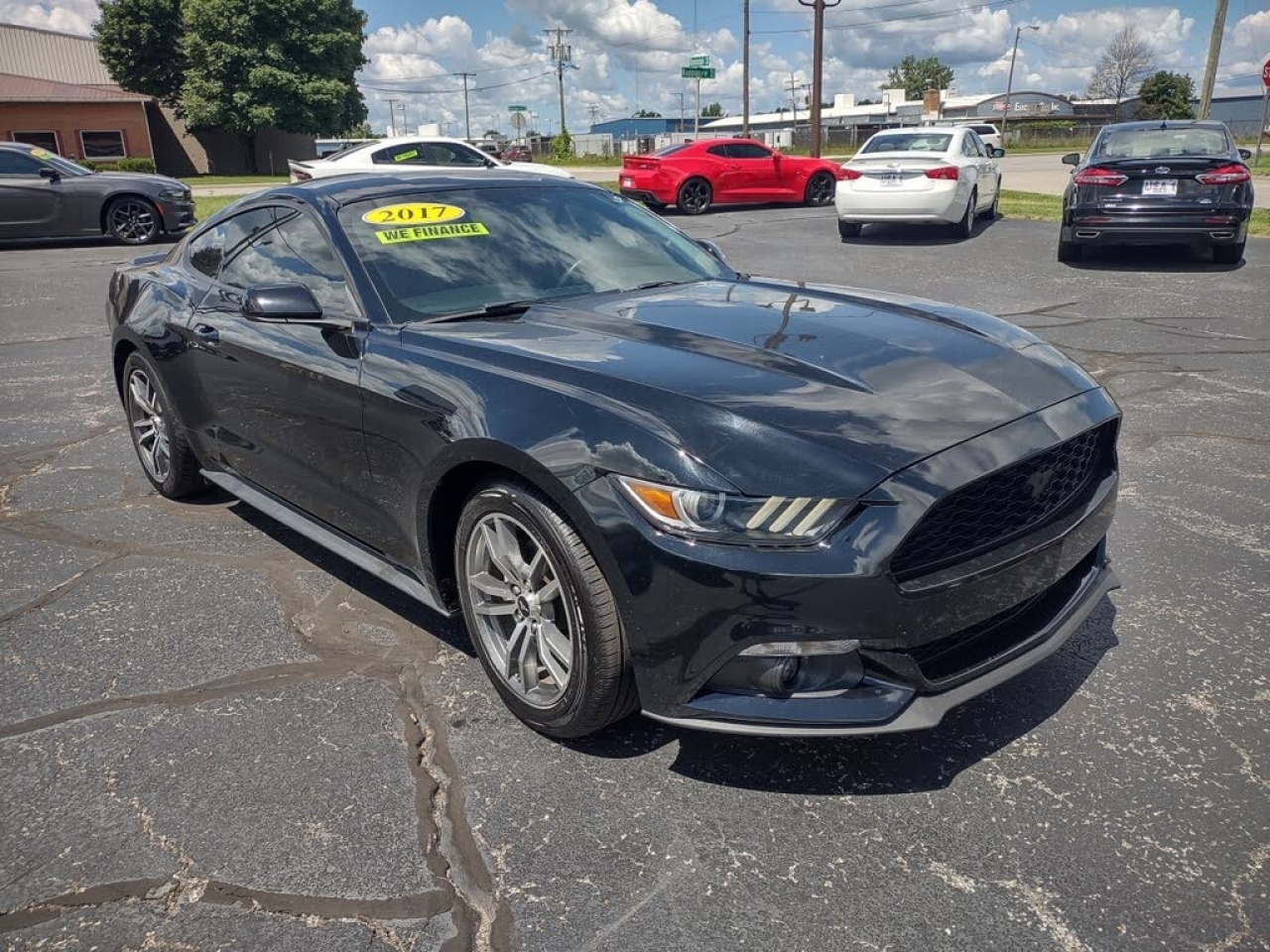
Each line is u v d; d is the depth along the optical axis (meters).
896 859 2.21
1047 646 2.55
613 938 2.00
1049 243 12.43
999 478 2.38
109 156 38.81
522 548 2.72
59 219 14.30
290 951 1.98
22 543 4.10
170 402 4.24
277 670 3.06
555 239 3.69
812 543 2.16
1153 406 5.64
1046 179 25.23
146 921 2.07
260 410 3.61
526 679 2.70
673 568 2.22
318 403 3.23
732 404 2.40
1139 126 11.16
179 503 4.58
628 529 2.27
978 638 2.48
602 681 2.43
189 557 3.94
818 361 2.72
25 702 2.90
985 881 2.14
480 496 2.66
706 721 2.30
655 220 4.16
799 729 2.25
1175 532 3.95
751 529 2.18
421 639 3.26
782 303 3.33
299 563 3.88
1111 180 9.98
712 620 2.21
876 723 2.25
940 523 2.28
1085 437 2.70
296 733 2.73
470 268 3.40
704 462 2.24
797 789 2.46
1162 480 4.51
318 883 2.17
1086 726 2.69
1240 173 9.60
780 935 2.00
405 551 3.09
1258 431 5.16
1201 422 5.32
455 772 2.55
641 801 2.42
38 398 6.43
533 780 2.51
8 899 2.13
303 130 46.00
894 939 1.99
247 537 4.15
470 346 2.85
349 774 2.54
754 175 18.05
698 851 2.25
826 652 2.21
